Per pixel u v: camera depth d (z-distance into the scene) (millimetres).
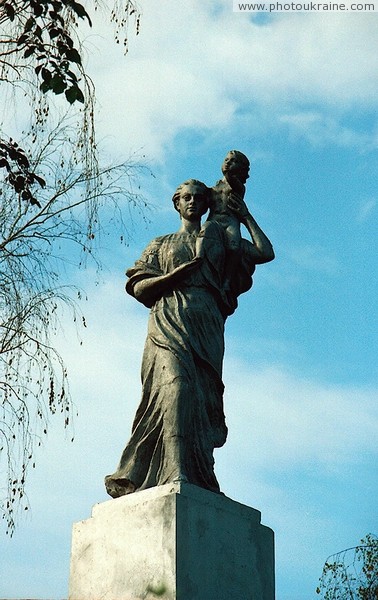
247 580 10875
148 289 11758
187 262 11758
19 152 12492
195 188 12148
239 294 12102
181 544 10508
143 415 11320
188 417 11219
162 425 11195
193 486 10812
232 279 11992
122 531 10828
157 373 11367
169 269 11812
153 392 11336
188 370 11336
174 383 11242
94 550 10961
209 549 10688
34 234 13344
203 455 11234
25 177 12586
